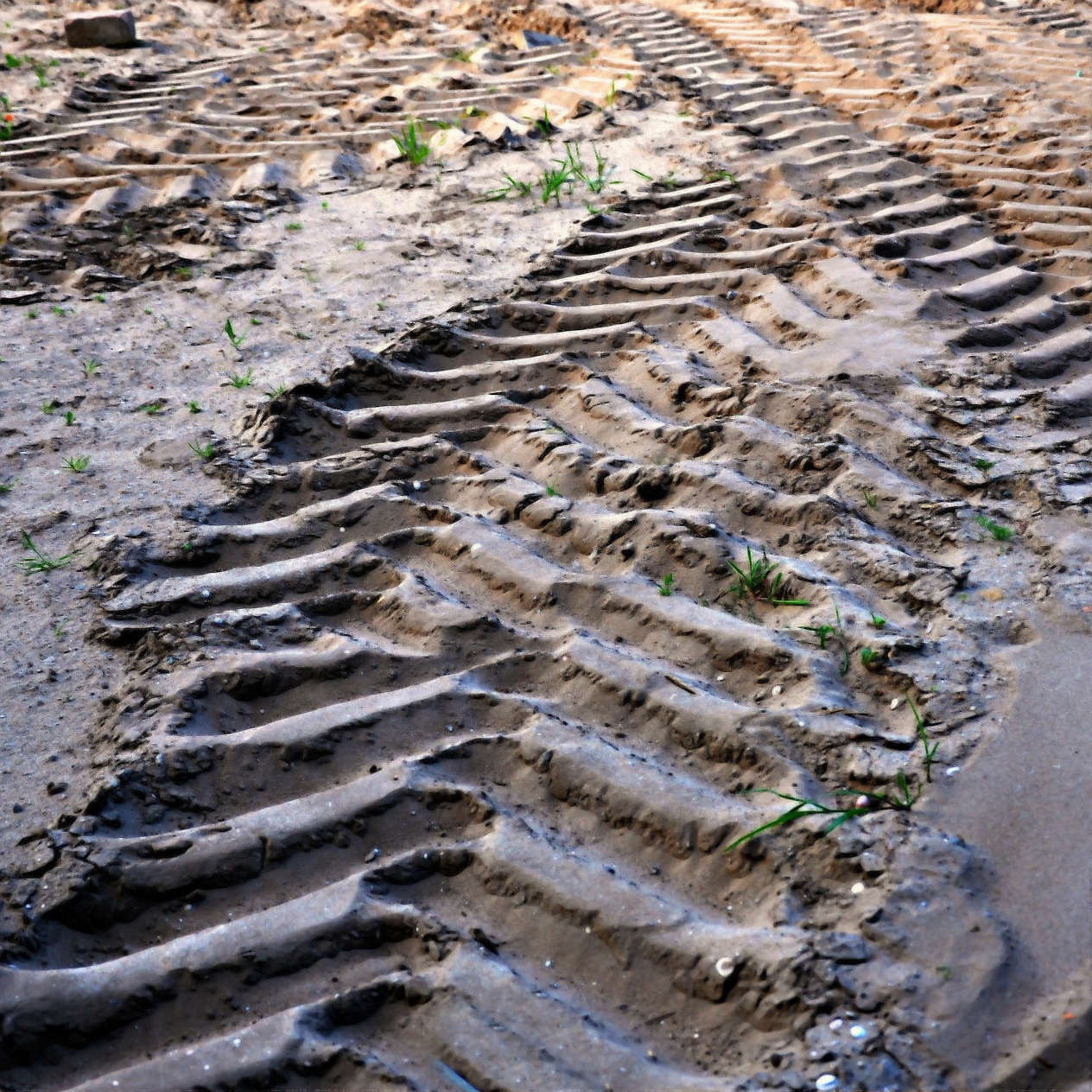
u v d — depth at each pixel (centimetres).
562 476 144
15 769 116
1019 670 115
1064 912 98
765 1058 93
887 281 177
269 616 129
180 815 112
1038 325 168
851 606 123
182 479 150
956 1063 91
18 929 104
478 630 125
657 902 102
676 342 168
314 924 102
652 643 123
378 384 165
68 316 187
